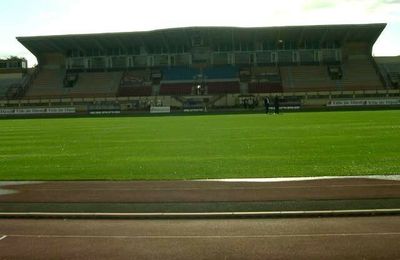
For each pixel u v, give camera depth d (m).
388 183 14.36
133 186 14.93
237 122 45.44
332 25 83.81
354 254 8.57
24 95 90.19
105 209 12.01
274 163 19.25
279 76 89.19
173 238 9.70
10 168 19.62
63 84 92.38
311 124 39.97
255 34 87.31
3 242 9.63
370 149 22.84
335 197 12.66
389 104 73.56
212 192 13.70
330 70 89.62
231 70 91.69
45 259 8.66
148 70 93.94
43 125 49.56
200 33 86.69
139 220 11.14
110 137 33.16
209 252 8.85
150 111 75.38
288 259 8.41
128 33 86.81
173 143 28.11
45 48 94.19
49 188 14.87
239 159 20.75
